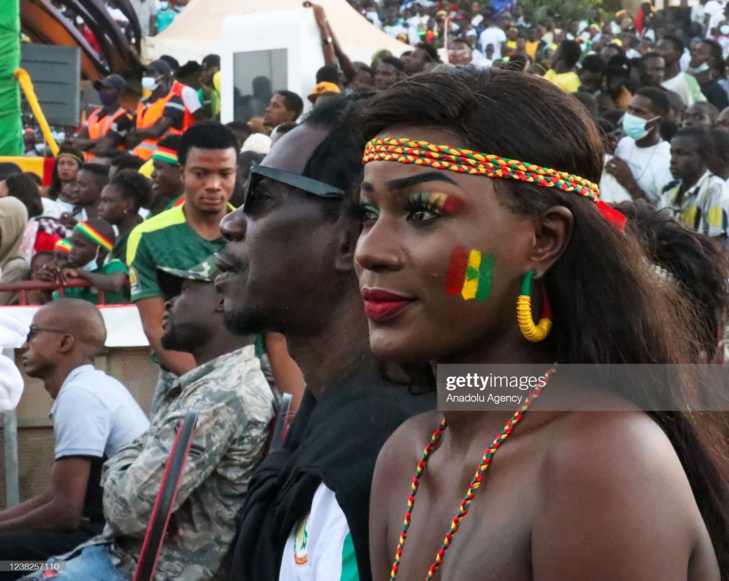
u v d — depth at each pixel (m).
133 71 14.07
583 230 1.21
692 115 7.35
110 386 3.63
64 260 5.62
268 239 2.04
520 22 18.77
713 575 1.13
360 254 1.21
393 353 1.22
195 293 3.12
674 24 15.23
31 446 4.46
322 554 1.73
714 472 1.27
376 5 19.58
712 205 5.46
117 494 2.73
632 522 1.05
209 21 14.30
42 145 12.42
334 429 1.81
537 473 1.12
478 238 1.18
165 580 2.69
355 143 2.03
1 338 2.25
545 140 1.19
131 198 6.20
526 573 1.11
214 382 2.78
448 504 1.23
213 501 2.72
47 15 13.88
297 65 8.89
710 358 1.94
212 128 4.23
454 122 1.20
